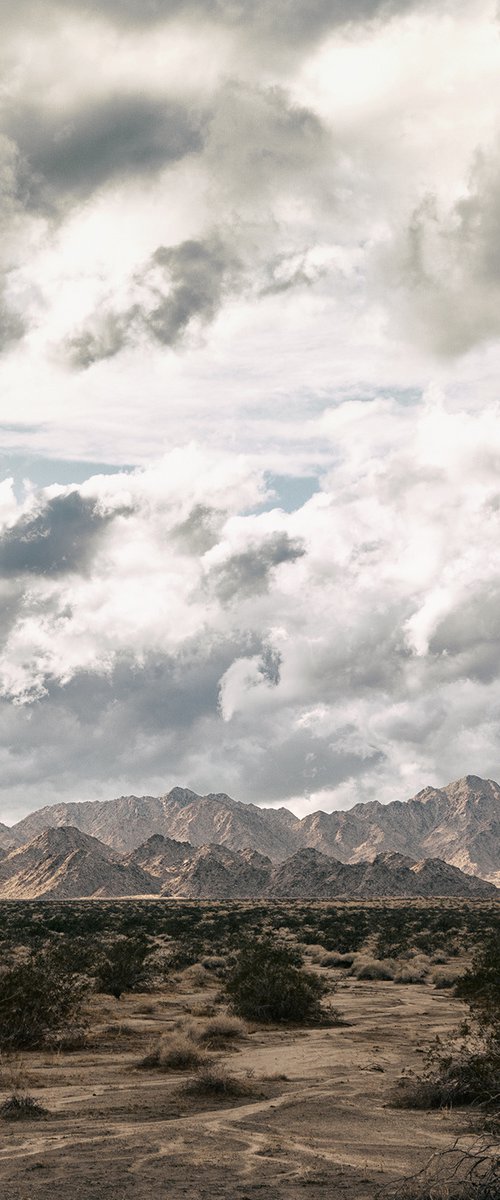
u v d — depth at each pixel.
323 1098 16.08
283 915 116.31
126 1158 11.77
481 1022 16.30
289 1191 10.33
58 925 81.69
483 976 20.38
